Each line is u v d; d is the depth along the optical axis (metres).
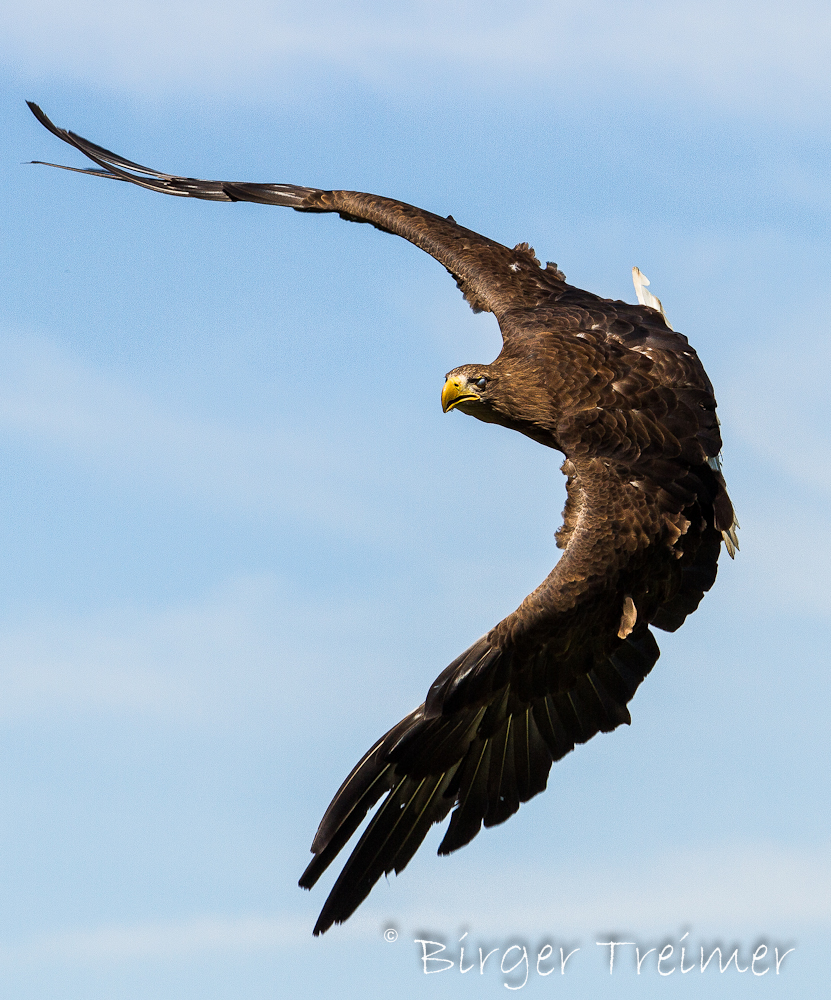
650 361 13.59
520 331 14.45
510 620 12.52
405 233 16.44
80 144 17.31
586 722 12.85
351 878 12.50
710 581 12.88
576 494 12.87
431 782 12.72
